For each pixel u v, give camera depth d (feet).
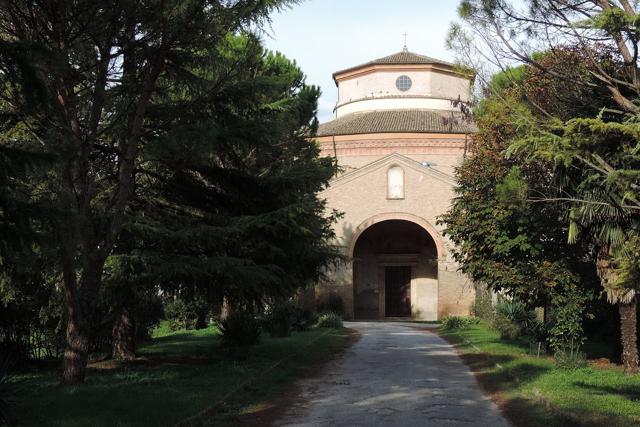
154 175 47.37
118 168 45.68
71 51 38.22
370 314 138.72
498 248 54.39
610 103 46.01
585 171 39.37
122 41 39.45
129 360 53.57
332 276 124.47
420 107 147.13
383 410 34.50
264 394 39.27
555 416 31.04
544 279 51.93
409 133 132.36
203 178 51.13
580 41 43.42
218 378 42.83
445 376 47.67
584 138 33.50
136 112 40.47
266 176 52.54
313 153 67.77
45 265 40.09
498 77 49.11
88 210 38.86
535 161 50.60
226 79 42.98
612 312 55.83
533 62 43.86
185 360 54.24
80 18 37.68
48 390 36.14
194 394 36.04
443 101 147.74
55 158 23.54
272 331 81.66
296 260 52.60
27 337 51.06
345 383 44.16
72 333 39.70
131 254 43.47
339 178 126.31
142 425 27.99
